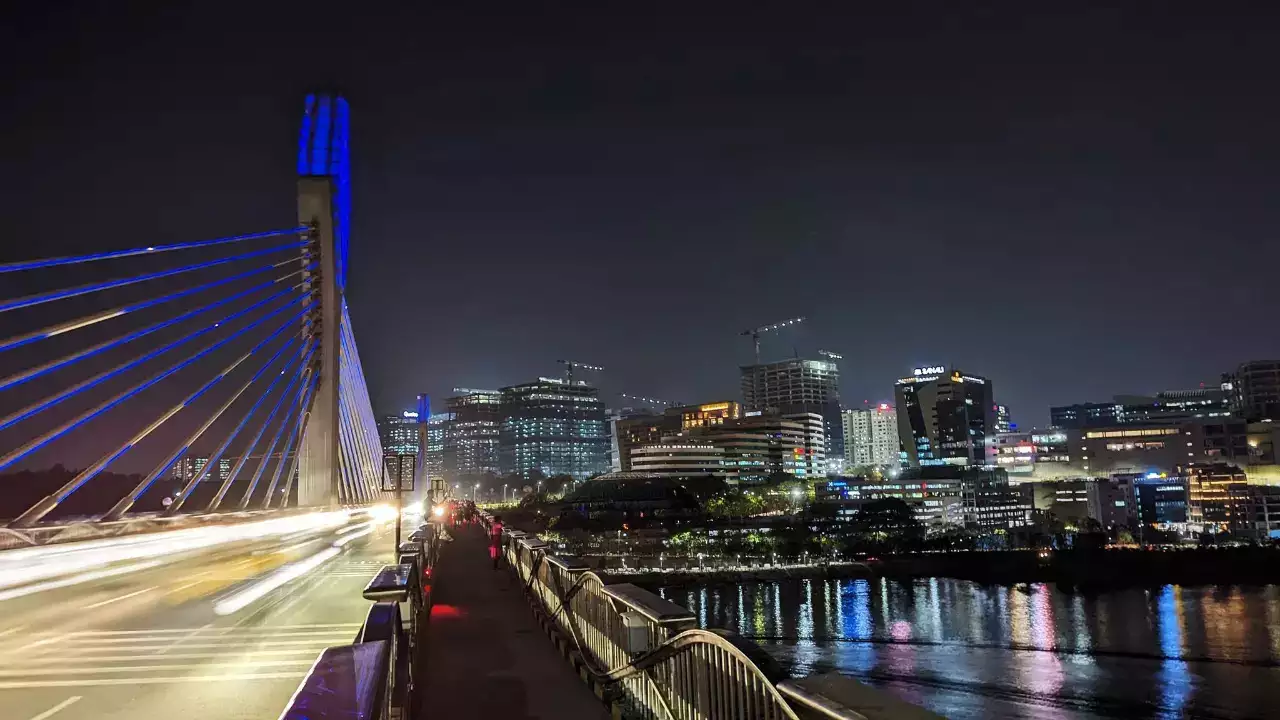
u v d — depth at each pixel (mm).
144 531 30438
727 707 6332
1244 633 108812
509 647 13734
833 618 123312
